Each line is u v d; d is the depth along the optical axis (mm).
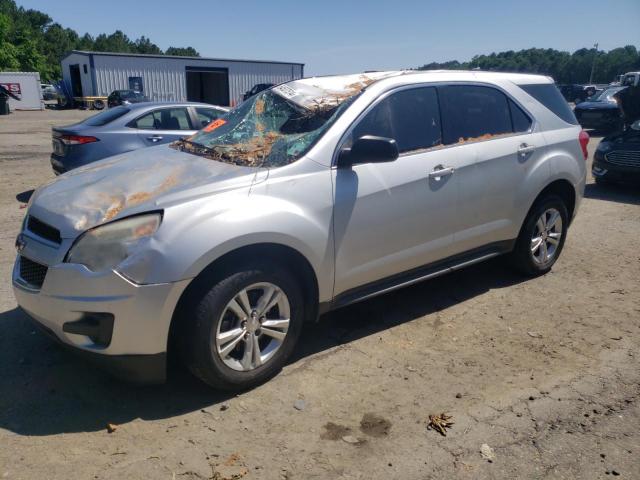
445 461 2680
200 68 39156
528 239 4855
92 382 3295
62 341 2959
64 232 2928
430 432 2895
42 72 71688
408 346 3820
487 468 2641
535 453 2750
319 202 3324
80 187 3361
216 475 2545
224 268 2988
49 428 2861
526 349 3801
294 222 3178
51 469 2557
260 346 3330
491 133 4422
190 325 2924
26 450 2682
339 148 3494
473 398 3201
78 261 2822
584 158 5203
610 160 8906
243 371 3160
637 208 7961
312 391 3250
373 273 3717
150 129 7914
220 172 3279
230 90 40062
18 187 9039
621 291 4836
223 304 2971
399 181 3699
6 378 3316
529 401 3178
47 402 3088
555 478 2586
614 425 2977
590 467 2660
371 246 3639
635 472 2631
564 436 2881
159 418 2971
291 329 3354
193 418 2975
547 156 4750
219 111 8609
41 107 37875
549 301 4609
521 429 2930
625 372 3510
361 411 3066
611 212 7727
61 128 7820
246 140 3775
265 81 41375
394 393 3244
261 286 3141
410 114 3926
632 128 9250
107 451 2693
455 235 4168
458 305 4516
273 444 2777
